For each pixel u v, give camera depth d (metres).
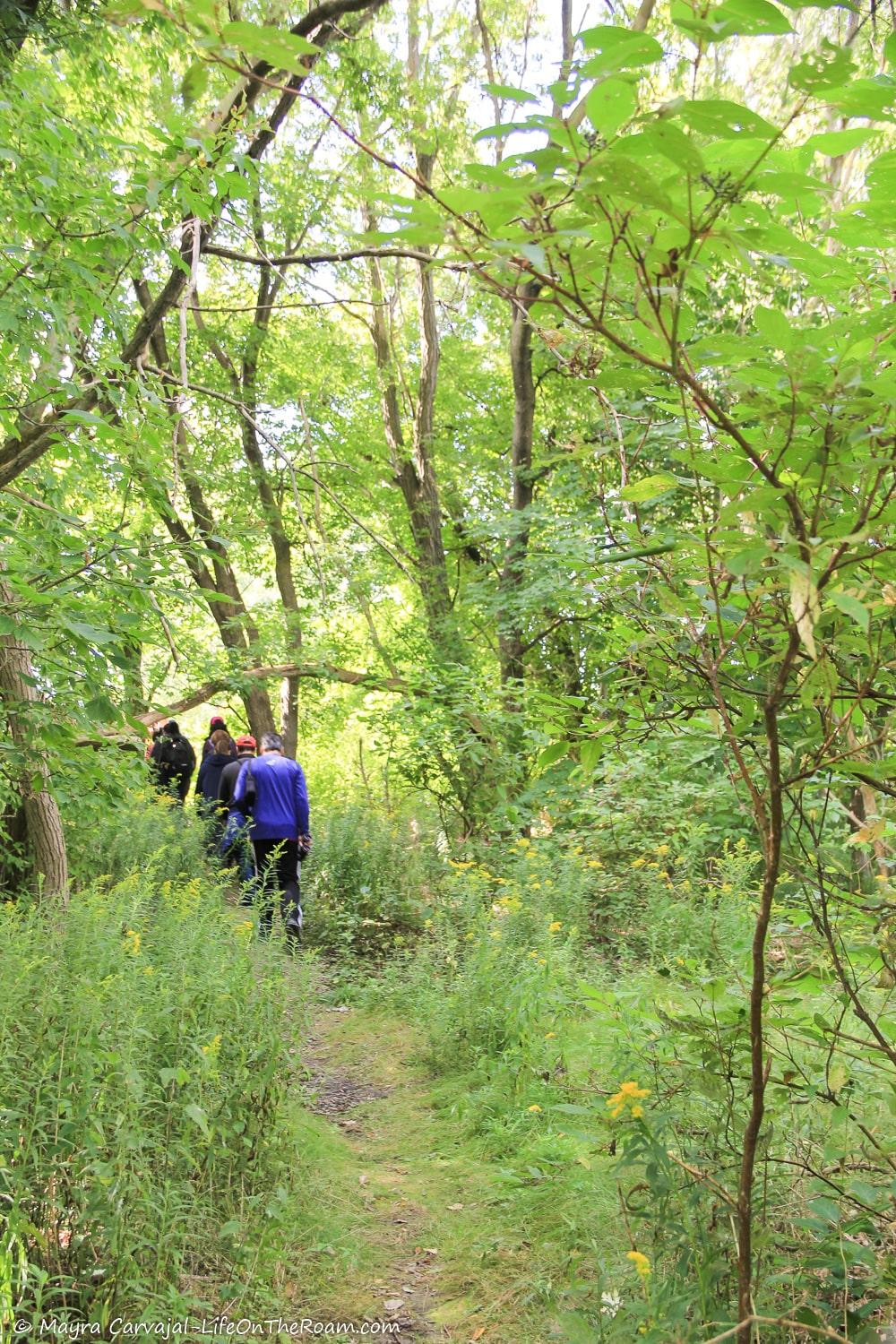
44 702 4.48
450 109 13.09
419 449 16.89
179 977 4.25
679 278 1.40
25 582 4.30
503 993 6.10
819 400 1.49
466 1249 3.87
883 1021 2.48
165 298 6.16
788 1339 2.50
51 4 6.28
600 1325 2.76
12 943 3.82
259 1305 3.35
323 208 13.58
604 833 8.98
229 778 9.88
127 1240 3.03
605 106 1.27
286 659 14.06
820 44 1.18
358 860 10.16
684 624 2.12
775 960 3.36
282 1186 3.85
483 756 10.97
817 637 1.91
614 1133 2.74
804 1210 2.78
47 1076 3.09
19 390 5.21
